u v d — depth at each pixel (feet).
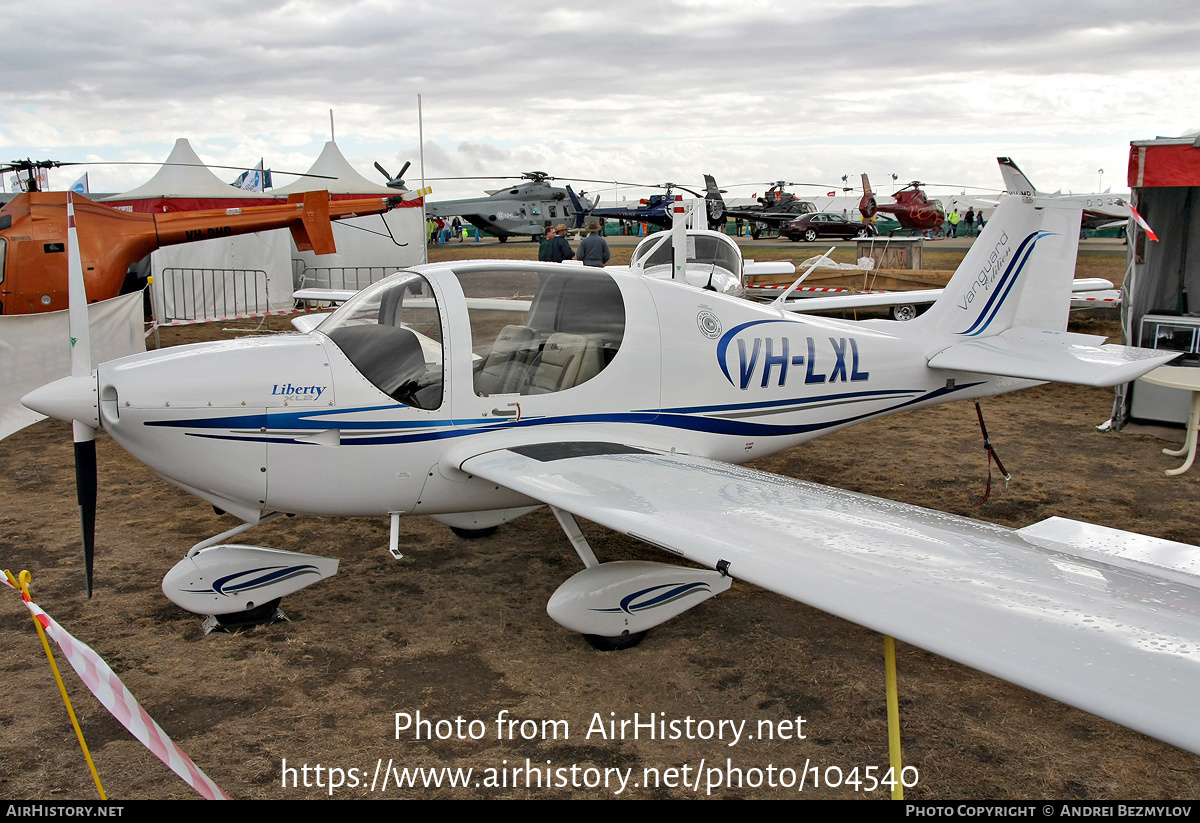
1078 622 6.59
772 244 100.12
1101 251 83.41
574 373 12.52
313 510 11.77
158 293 38.55
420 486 11.94
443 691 10.44
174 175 38.68
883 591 7.27
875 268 48.32
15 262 28.07
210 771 8.74
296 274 46.68
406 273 12.37
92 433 11.09
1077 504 17.46
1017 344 16.96
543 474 10.82
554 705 10.17
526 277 12.53
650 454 12.47
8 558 14.39
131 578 13.62
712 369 13.66
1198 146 20.07
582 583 11.23
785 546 8.43
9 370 20.03
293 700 10.18
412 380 11.54
